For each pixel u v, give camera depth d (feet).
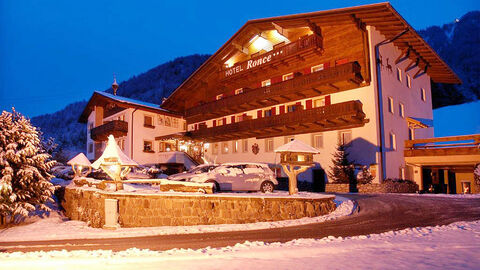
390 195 70.18
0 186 59.77
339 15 91.20
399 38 98.58
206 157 135.33
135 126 134.31
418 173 97.55
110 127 132.57
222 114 128.67
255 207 47.19
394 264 19.40
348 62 90.79
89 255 26.13
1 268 21.09
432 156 91.45
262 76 116.06
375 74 91.71
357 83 91.81
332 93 98.37
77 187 65.16
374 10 85.40
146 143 136.87
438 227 34.09
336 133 96.94
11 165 65.62
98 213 51.39
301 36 104.22
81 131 310.45
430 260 20.26
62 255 26.66
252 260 21.57
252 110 120.26
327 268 18.86
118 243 36.52
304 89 97.19
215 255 23.73
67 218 66.80
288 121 100.78
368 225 39.27
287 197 47.65
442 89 229.25
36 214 68.39
